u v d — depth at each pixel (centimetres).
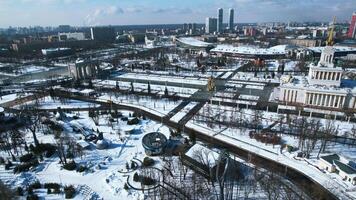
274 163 12450
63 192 10700
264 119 17275
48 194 10606
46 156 13412
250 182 10994
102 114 18962
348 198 9938
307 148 12862
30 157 13175
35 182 11219
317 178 11231
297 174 11581
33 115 18225
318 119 16950
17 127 16775
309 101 19275
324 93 18625
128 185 11100
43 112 18900
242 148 13888
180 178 11369
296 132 15312
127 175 11800
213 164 11450
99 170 12281
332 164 11569
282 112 18400
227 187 10600
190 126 16812
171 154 13425
